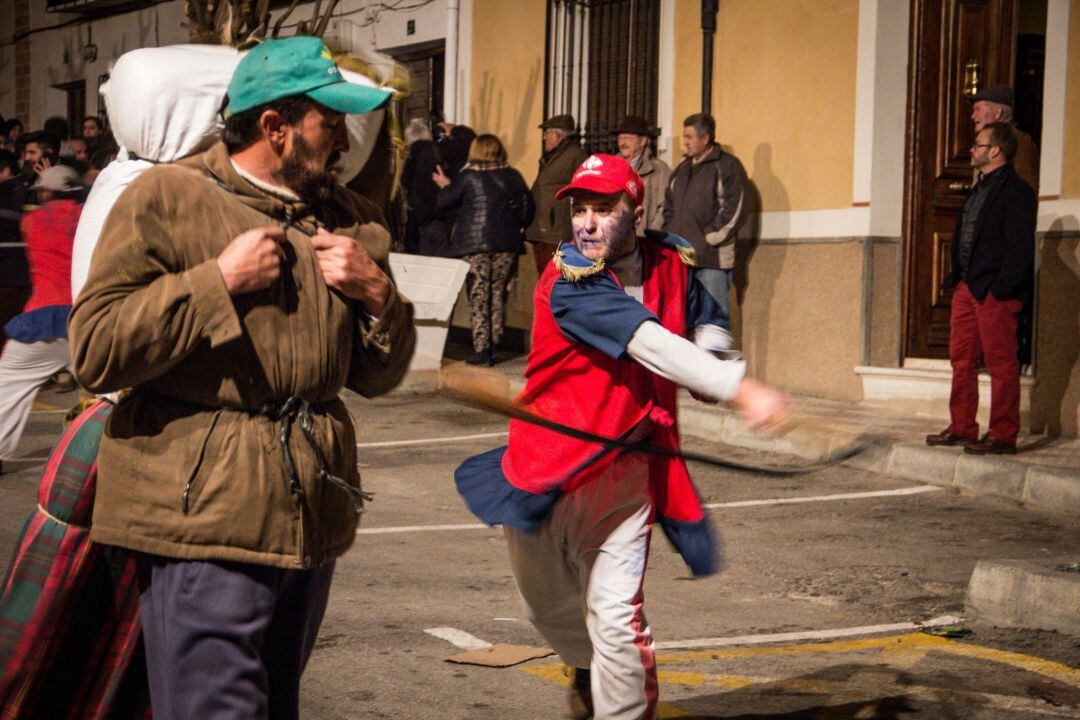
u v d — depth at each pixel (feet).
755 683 15.46
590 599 11.52
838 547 22.30
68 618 9.99
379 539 22.54
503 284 42.37
